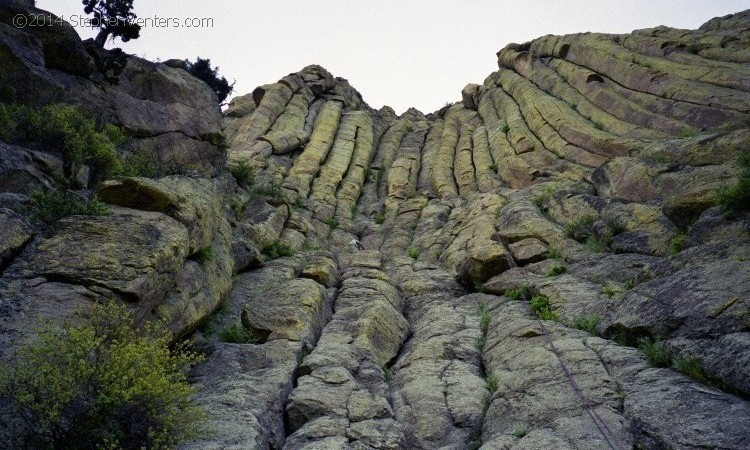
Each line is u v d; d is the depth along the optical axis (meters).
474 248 20.88
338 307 17.08
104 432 6.54
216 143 22.58
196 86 22.59
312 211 31.62
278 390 10.27
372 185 40.91
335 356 12.48
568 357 10.79
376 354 13.70
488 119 46.69
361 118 51.38
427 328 15.70
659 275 12.55
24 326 7.54
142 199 11.97
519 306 15.62
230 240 16.84
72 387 6.63
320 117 49.41
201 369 11.03
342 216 32.88
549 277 17.14
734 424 7.08
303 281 16.69
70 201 10.77
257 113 44.97
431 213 30.73
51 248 9.30
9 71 13.13
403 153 47.50
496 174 35.03
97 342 7.02
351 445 8.65
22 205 10.12
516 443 8.34
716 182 15.77
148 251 10.02
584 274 16.61
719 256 11.55
